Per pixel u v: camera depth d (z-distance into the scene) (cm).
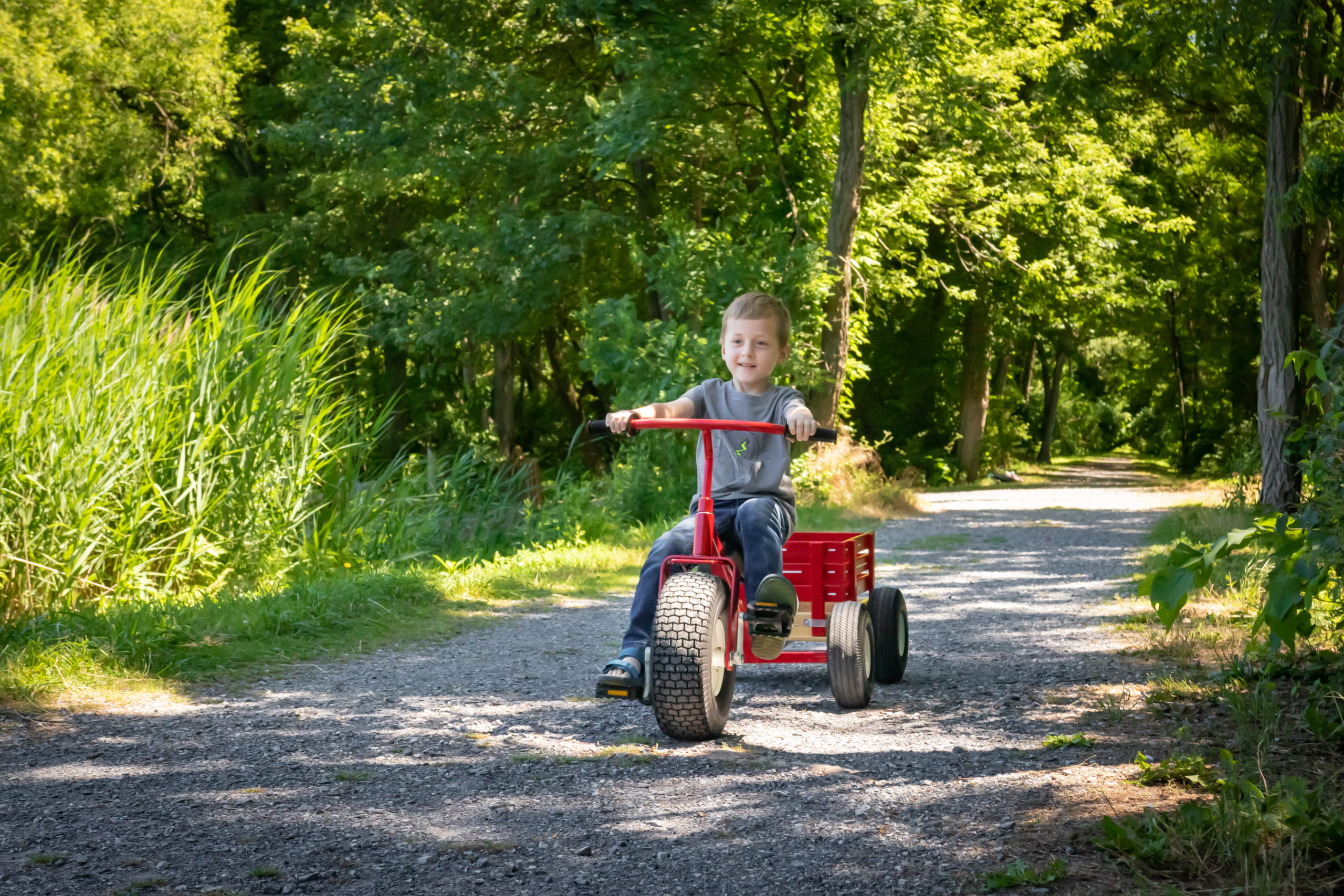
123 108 2569
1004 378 4562
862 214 2314
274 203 2792
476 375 3338
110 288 903
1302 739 409
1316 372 446
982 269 2839
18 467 698
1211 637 633
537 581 969
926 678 576
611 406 1895
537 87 2134
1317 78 1398
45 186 2273
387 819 344
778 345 482
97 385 784
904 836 322
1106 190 2655
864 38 1891
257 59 2717
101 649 562
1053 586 973
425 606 809
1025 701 508
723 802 360
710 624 427
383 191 2348
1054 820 329
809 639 546
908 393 3506
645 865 305
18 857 308
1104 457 6359
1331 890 273
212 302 928
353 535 972
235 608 707
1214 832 303
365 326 2328
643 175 2223
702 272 1944
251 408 892
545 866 304
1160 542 1330
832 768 399
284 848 318
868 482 2097
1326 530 377
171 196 2825
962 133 2453
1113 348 4928
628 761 411
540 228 2111
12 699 497
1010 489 3008
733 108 2230
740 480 469
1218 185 2580
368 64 2327
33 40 2183
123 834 329
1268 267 1367
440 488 1265
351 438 1034
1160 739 424
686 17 1911
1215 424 3884
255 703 513
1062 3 2330
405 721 480
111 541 742
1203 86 1719
